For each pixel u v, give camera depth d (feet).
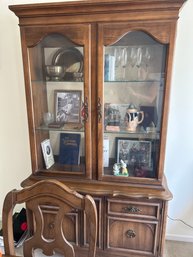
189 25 5.11
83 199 2.94
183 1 3.85
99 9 4.15
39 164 5.51
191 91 5.48
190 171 6.04
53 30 4.49
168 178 6.19
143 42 4.62
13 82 6.20
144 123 5.18
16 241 6.03
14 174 7.02
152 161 5.18
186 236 6.46
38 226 3.16
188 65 5.34
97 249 5.38
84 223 5.24
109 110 5.14
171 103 5.62
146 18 4.11
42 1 5.53
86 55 4.50
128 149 5.43
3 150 6.84
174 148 5.95
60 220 3.08
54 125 5.56
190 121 5.69
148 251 5.16
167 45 4.24
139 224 5.02
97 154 4.97
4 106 6.43
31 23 4.52
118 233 5.19
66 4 4.13
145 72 4.91
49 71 5.29
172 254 5.96
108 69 4.76
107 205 5.00
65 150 5.63
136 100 5.14
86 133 4.89
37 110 5.36
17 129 6.57
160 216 4.85
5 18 5.76
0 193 7.30
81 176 5.16
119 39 4.35
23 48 4.73
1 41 5.92
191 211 6.31
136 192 4.74
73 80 5.16
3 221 3.18
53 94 5.53
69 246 3.09
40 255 5.64
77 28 4.38
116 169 5.15
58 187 3.02
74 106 5.38
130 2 3.96
